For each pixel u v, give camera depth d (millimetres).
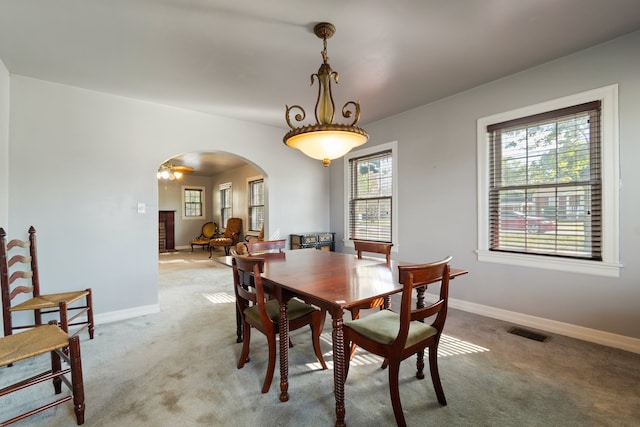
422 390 1794
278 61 2453
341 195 4770
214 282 4762
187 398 1747
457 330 2648
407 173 3744
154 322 2992
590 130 2404
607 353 2186
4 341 1518
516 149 2842
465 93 3148
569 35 2160
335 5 1782
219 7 1790
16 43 2160
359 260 2539
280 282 1739
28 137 2691
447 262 1608
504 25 2016
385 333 1563
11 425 1527
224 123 3861
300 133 1887
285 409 1644
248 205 7375
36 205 2721
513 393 1743
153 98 3207
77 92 2906
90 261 2955
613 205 2271
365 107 3598
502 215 2947
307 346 2432
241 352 2299
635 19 1983
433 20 1943
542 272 2646
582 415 1547
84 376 1990
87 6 1765
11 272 2625
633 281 2201
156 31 2029
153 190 3312
